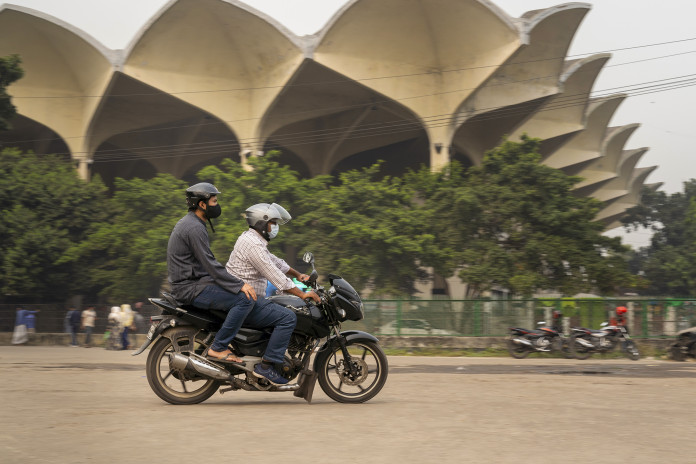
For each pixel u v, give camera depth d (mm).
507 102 37844
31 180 30516
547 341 17891
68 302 32969
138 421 4672
